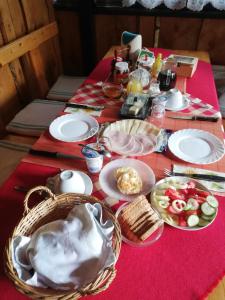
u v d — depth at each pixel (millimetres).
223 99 1947
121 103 1443
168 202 907
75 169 1059
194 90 1550
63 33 2639
